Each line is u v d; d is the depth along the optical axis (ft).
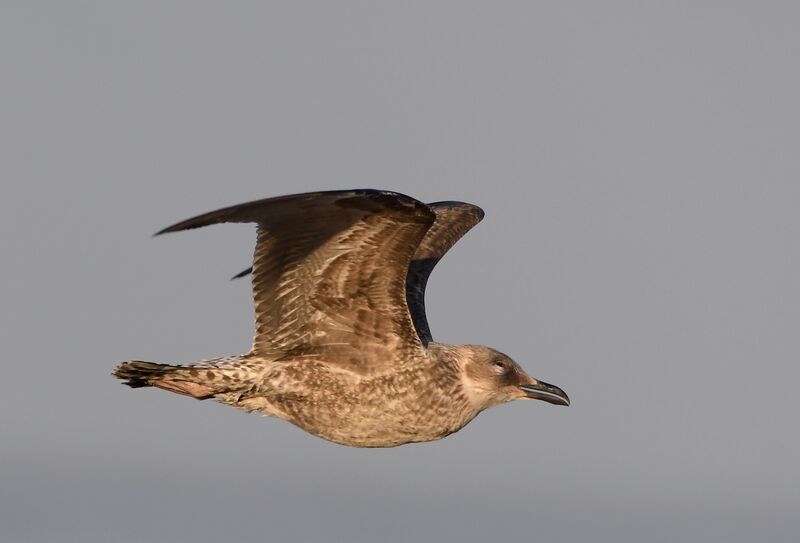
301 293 48.21
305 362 49.52
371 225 45.98
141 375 49.21
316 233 46.32
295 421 50.67
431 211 44.88
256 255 46.96
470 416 53.47
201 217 40.14
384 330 49.34
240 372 49.01
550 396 54.44
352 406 50.06
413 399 50.60
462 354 53.47
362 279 47.98
